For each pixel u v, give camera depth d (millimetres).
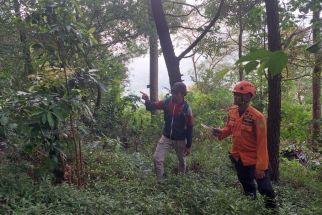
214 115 10719
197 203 4707
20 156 5984
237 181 6574
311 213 4863
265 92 9469
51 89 5352
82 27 5410
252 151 4887
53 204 4496
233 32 11227
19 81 7309
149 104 6332
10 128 5172
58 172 5578
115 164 6762
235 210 4352
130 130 9578
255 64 1431
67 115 4969
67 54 5305
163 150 6238
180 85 6062
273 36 6535
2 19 8609
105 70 9461
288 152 10273
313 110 10969
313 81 10844
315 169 9219
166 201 4828
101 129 8781
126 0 11453
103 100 9828
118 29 11961
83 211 4398
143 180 6086
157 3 7574
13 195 4457
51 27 4945
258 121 4742
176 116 6145
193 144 9398
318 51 1943
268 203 4836
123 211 4430
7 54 8273
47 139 5129
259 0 9602
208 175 6945
